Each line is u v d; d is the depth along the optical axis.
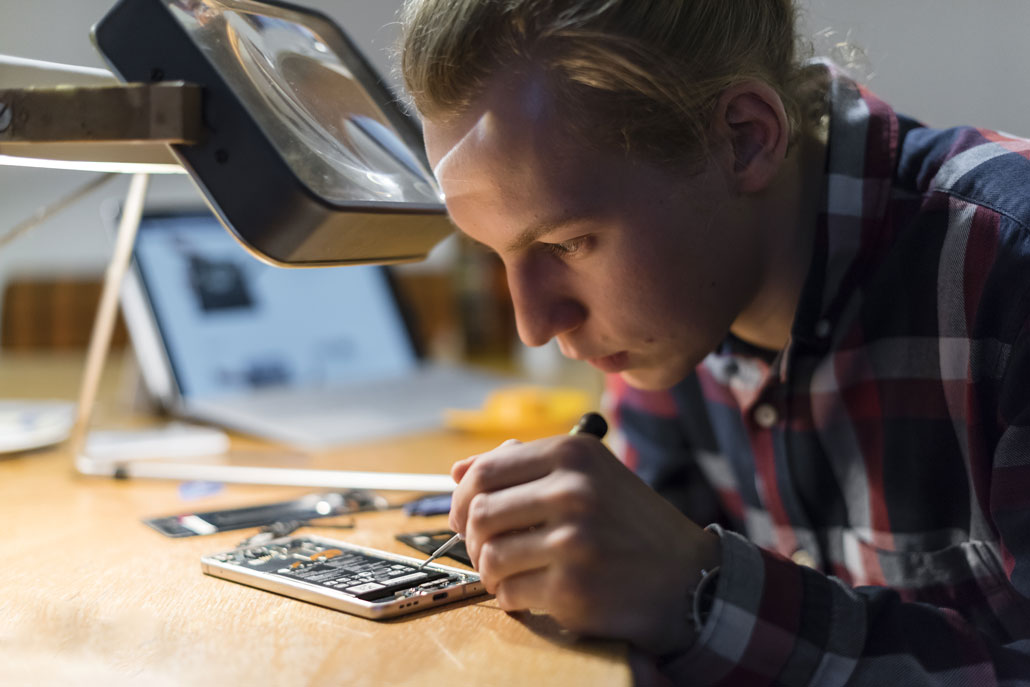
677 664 0.55
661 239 0.66
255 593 0.63
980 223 0.73
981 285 0.72
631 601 0.54
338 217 0.64
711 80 0.67
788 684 0.56
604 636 0.54
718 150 0.69
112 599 0.62
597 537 0.54
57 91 0.63
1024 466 0.65
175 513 0.88
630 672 0.49
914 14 2.29
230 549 0.74
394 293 1.72
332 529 0.80
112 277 1.04
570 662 0.50
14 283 2.42
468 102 0.63
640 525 0.55
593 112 0.63
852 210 0.79
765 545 1.01
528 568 0.55
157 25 0.63
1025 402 0.67
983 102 2.30
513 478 0.58
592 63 0.62
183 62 0.63
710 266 0.70
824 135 0.83
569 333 0.70
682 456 1.08
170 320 1.42
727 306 0.73
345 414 1.39
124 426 1.37
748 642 0.55
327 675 0.49
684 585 0.55
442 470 1.08
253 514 0.85
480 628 0.56
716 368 0.97
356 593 0.59
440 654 0.52
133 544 0.76
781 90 0.73
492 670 0.49
